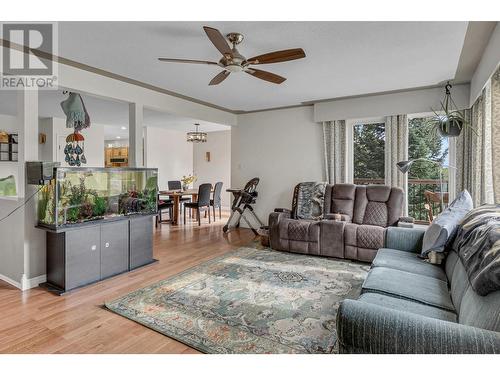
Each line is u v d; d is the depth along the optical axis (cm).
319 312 240
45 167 275
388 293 184
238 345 196
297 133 540
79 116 346
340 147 495
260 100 487
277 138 562
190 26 236
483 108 321
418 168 452
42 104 517
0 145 619
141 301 261
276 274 329
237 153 613
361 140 494
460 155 401
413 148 457
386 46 274
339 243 383
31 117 289
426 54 293
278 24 233
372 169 485
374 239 362
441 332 109
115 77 362
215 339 203
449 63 317
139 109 399
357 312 124
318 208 448
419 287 191
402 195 392
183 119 661
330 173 501
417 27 238
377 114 452
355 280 311
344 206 423
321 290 284
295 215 466
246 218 608
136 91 395
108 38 256
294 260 382
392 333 115
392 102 440
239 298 266
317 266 357
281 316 234
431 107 414
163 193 639
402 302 173
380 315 120
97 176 309
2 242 312
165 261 381
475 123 372
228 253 418
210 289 287
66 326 220
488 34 255
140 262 359
